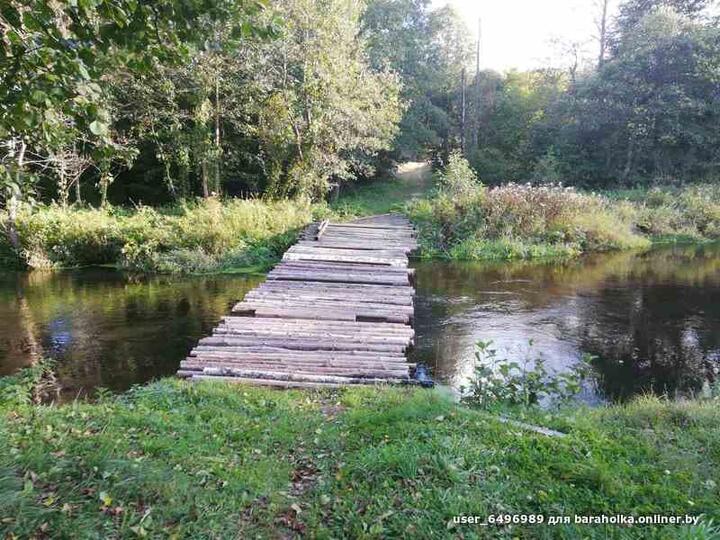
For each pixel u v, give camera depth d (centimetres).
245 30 308
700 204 1850
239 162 2042
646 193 2006
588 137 2341
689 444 353
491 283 1127
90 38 271
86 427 373
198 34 313
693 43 2103
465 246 1450
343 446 354
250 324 707
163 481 283
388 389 507
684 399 515
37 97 243
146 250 1292
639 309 919
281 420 410
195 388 488
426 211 1712
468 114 2888
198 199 1761
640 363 677
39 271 1274
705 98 2144
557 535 252
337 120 1766
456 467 305
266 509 274
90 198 2005
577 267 1304
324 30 1694
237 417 412
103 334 784
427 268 1298
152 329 808
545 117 2658
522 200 1575
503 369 506
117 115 1692
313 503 281
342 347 630
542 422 394
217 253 1331
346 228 1576
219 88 1812
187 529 249
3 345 736
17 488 258
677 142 2169
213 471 310
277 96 1723
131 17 280
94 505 256
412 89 2684
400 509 272
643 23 2258
